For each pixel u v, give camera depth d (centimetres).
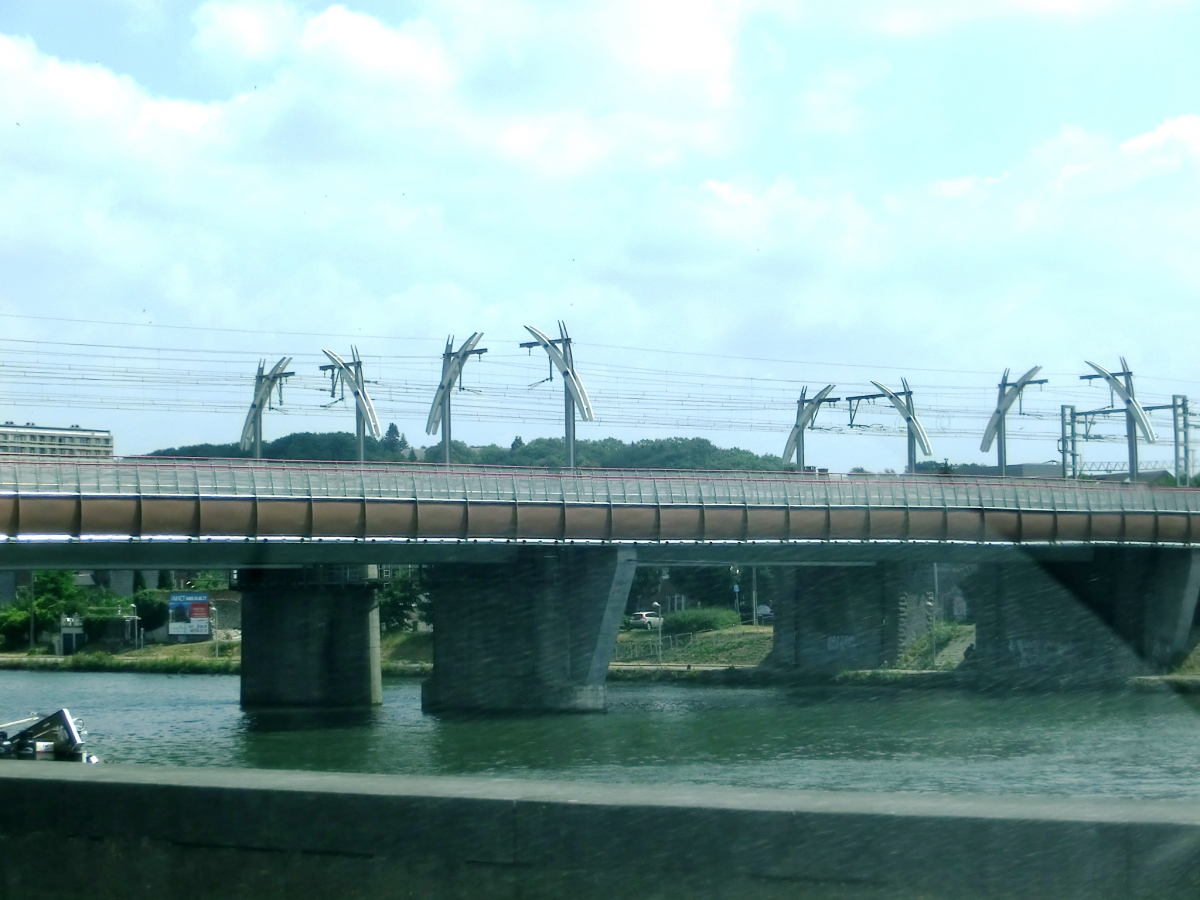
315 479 6862
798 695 8688
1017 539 8394
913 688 8862
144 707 8619
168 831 1273
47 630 15050
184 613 14288
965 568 9462
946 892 1032
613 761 5344
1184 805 1046
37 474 6050
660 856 1109
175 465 6481
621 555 7888
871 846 1055
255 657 8906
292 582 8888
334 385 9331
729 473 8288
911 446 10944
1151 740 5469
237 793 1248
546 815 1143
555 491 7562
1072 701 7738
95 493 6175
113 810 1299
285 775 1305
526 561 8100
